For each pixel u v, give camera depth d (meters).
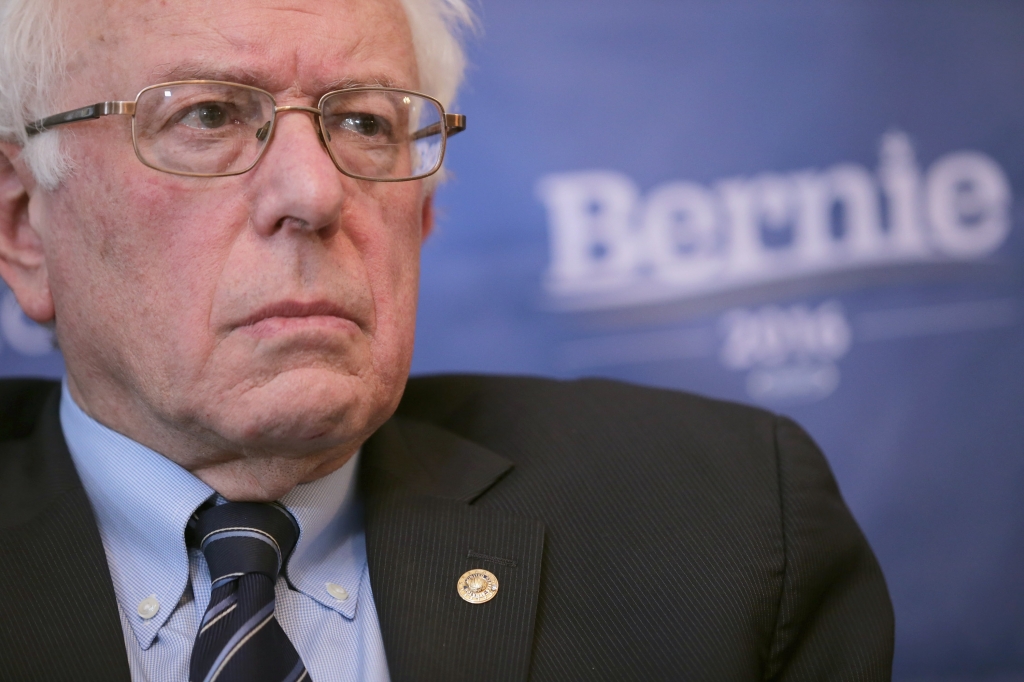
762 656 3.18
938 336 6.27
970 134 6.34
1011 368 6.28
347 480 3.38
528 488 3.54
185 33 2.86
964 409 6.26
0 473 3.37
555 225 6.21
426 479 3.52
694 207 6.25
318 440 2.90
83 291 3.01
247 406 2.81
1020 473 6.24
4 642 2.76
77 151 2.93
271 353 2.79
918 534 6.21
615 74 6.23
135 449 3.16
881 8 6.32
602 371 6.22
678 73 6.26
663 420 3.87
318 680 3.03
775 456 3.69
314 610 3.15
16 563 2.93
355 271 2.93
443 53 3.77
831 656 3.29
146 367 2.91
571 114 6.21
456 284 6.16
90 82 2.92
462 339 6.16
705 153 6.26
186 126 2.87
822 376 6.24
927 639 6.15
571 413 3.94
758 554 3.30
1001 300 6.29
